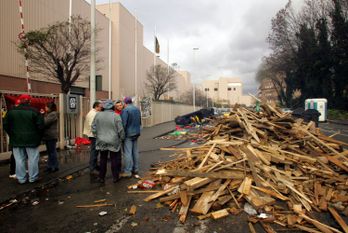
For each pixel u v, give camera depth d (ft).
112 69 106.83
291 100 165.27
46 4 64.75
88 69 55.93
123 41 112.57
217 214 12.53
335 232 10.95
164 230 11.39
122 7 111.24
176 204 13.88
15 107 17.89
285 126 24.12
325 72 119.14
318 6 119.75
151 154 30.45
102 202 14.84
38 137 18.47
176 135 50.16
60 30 43.34
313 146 21.95
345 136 48.88
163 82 129.59
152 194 15.96
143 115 69.21
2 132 24.52
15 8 55.11
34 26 60.49
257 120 25.25
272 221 11.86
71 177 20.22
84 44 46.57
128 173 20.18
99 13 94.43
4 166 23.29
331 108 122.31
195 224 11.89
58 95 31.65
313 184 15.76
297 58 128.16
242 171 16.02
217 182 14.98
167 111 98.07
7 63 53.16
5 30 52.80
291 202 13.62
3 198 15.06
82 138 35.60
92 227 11.77
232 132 25.30
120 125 18.43
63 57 45.09
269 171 16.57
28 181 18.51
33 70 49.34
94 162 21.39
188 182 14.47
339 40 101.91
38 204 14.65
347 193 14.76
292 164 18.04
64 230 11.51
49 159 21.36
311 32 117.91
